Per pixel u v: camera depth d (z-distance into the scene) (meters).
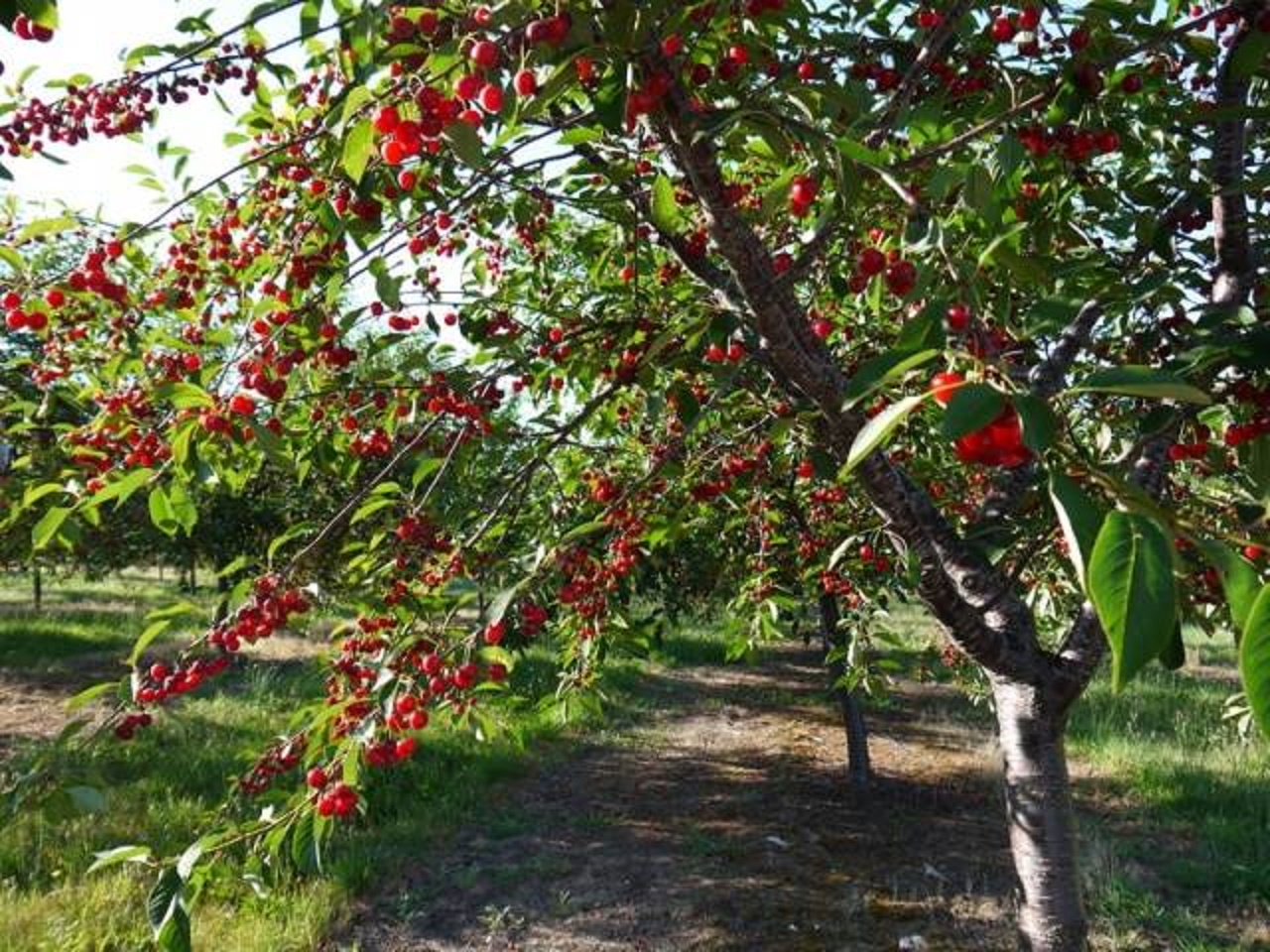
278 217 2.74
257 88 2.62
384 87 1.75
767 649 18.09
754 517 5.07
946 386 1.02
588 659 3.43
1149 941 5.47
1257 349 1.71
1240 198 2.60
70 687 10.99
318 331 2.43
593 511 3.32
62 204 2.63
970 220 2.15
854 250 2.87
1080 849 6.91
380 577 2.92
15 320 2.35
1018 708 3.06
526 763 9.11
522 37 1.51
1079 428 3.26
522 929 5.79
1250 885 6.24
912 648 14.96
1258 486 1.81
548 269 4.25
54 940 4.94
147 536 11.07
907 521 2.63
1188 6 3.00
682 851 7.11
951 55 2.51
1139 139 2.71
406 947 5.52
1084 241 2.97
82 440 2.52
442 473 2.89
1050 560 4.22
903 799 8.48
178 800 7.00
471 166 1.54
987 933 5.77
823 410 2.27
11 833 6.05
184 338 2.73
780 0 1.99
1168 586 0.70
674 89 1.74
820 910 6.11
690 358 3.05
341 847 6.65
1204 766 9.02
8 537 7.45
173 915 2.01
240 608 2.30
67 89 2.46
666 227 1.96
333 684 2.68
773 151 1.87
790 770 9.38
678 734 10.81
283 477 7.83
